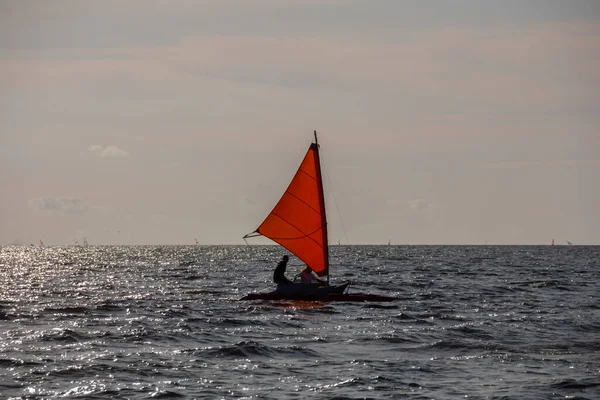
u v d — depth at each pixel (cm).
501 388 9088
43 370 9694
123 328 13425
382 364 10431
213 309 16538
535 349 11650
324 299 17738
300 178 17325
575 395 8775
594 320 15112
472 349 11606
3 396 8488
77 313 15900
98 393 8650
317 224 17425
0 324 14012
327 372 9894
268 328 13662
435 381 9444
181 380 9344
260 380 9400
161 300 19138
